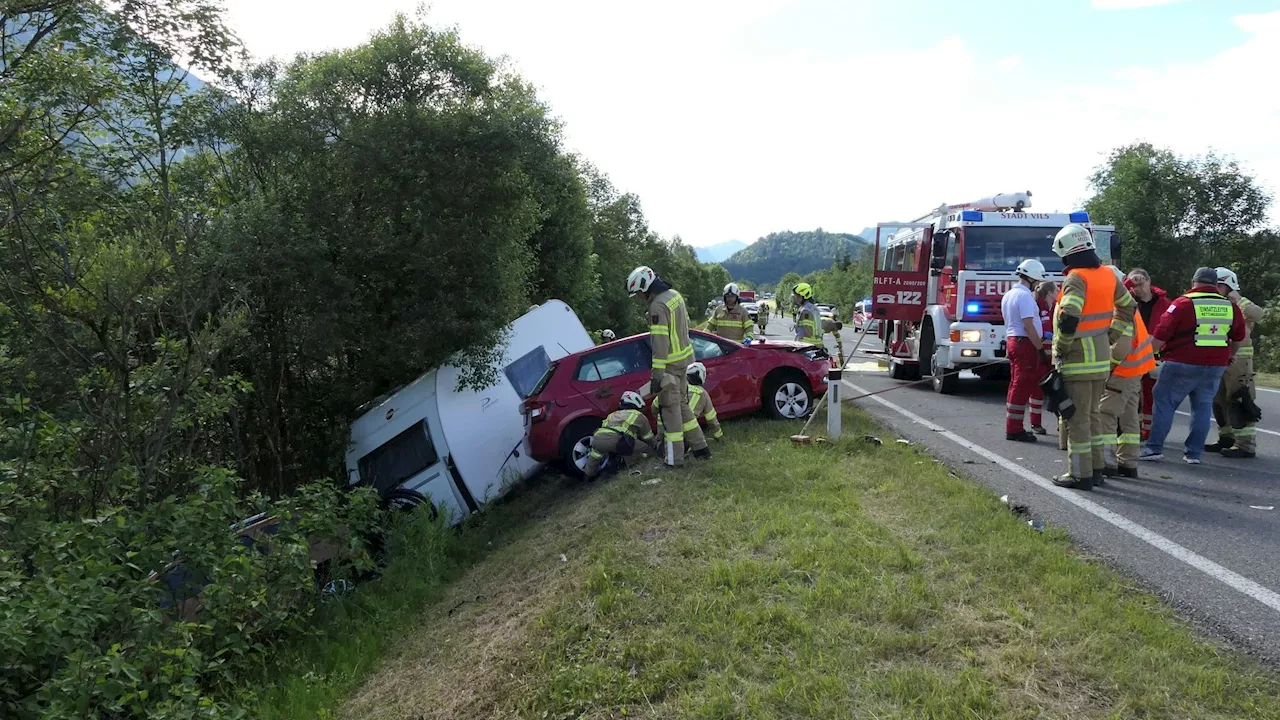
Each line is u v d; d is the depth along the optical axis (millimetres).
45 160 8500
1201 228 27906
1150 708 2938
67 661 4586
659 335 7074
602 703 3682
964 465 6941
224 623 5820
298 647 6207
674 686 3627
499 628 5117
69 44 9023
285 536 6867
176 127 9734
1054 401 5988
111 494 6582
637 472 7391
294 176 10164
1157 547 4602
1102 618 3604
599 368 8938
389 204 9883
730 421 9172
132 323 6797
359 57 10062
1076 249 5883
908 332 14070
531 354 10578
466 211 10016
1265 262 27594
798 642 3686
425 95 10305
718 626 3943
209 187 10305
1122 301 6094
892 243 16719
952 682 3230
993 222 11516
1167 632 3447
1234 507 5453
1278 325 21219
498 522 8477
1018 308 7949
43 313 6879
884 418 9750
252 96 10141
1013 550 4457
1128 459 6387
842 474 6391
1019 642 3475
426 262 9680
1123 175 28469
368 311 10023
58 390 7402
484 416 9539
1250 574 4148
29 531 5648
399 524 8055
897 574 4285
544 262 17656
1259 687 3018
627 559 5094
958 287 11461
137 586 5520
